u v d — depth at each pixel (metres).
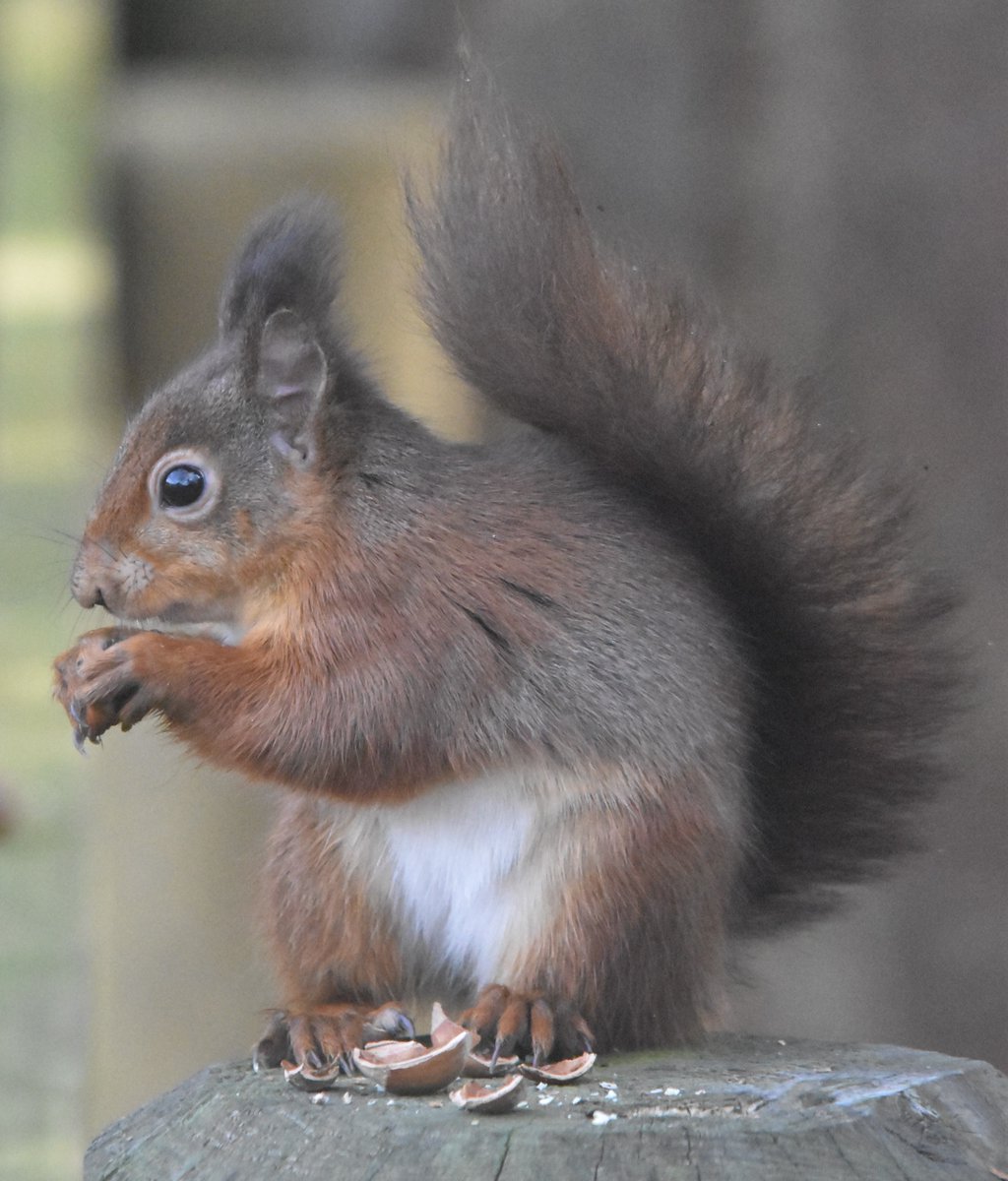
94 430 20.48
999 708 11.55
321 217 8.93
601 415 8.39
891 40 12.06
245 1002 12.02
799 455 8.52
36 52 38.31
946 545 11.71
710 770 7.93
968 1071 6.71
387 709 8.07
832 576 8.49
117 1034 11.96
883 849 8.68
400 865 8.40
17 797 12.72
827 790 8.62
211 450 8.48
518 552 8.14
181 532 8.47
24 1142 9.19
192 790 12.48
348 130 14.62
